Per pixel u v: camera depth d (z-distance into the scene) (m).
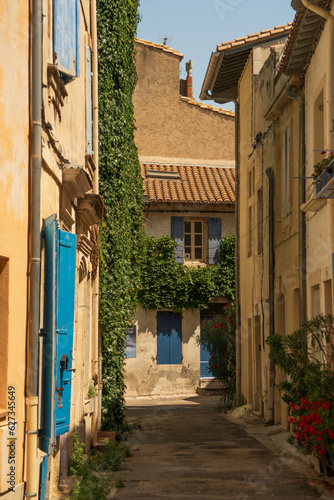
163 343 22.09
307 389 8.20
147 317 21.97
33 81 5.66
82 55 8.77
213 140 24.33
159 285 21.86
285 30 15.44
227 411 16.55
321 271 9.24
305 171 10.63
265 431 12.45
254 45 15.70
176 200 21.77
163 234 22.31
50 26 6.39
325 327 8.37
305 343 8.97
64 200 7.30
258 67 15.59
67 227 7.61
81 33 8.65
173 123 24.14
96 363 10.35
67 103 7.62
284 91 11.74
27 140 5.58
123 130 11.93
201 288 22.08
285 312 12.16
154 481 7.68
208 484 7.48
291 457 9.40
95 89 10.31
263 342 14.24
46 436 5.51
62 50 6.70
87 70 9.47
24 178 5.49
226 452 10.03
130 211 13.79
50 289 5.67
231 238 22.47
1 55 5.00
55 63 6.43
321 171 8.38
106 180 11.30
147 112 24.03
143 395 21.62
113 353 11.48
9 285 5.12
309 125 10.34
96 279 10.33
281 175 13.01
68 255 6.43
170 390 21.97
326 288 9.06
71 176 7.14
